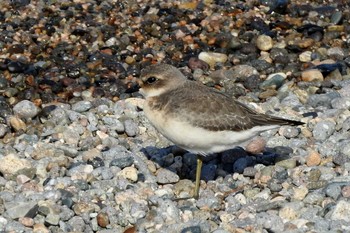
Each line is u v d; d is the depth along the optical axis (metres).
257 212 12.21
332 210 11.84
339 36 19.45
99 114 15.78
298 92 16.58
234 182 13.34
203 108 12.42
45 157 13.94
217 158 14.01
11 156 13.58
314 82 16.98
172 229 11.73
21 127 15.30
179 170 13.81
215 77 17.50
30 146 14.40
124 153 14.04
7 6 20.88
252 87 17.11
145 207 12.40
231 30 19.77
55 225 12.09
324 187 12.65
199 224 11.74
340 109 15.57
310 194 12.45
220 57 18.33
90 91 16.89
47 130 15.09
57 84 17.12
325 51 18.59
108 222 12.19
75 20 20.20
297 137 14.66
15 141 14.78
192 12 20.61
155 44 19.16
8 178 13.39
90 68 17.91
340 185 12.49
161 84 12.76
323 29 19.61
